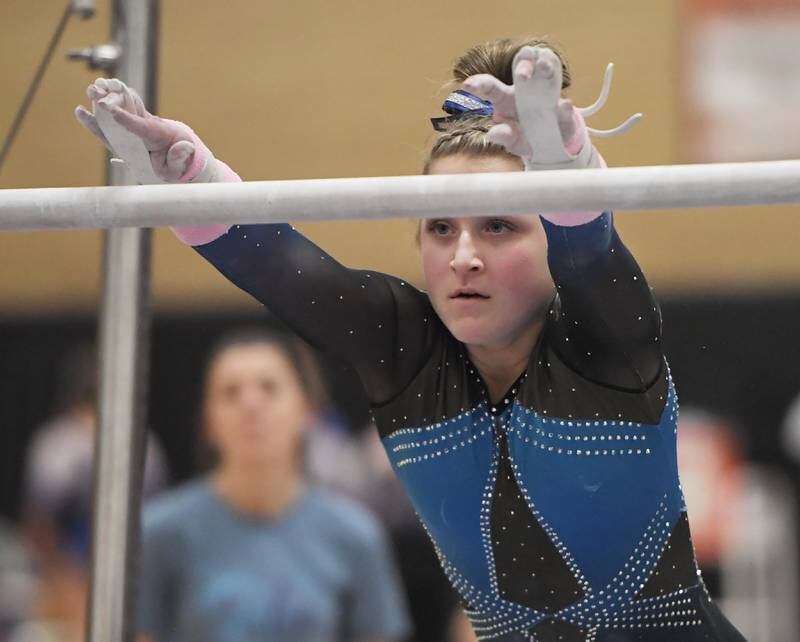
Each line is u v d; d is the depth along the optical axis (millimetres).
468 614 8266
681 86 17953
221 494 14570
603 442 7297
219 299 17578
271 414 14742
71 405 18031
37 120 18469
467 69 8125
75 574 17078
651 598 7582
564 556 7477
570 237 6793
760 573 16109
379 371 7855
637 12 17984
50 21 17969
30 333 18438
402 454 7809
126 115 6191
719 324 17188
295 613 14102
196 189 6273
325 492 14977
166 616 14352
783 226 17922
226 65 18688
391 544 15859
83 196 6332
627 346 7215
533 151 6195
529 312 7473
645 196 5984
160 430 17156
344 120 18500
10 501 17547
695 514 16328
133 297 9570
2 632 17031
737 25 17906
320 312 7617
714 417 16688
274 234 7484
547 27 18203
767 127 17859
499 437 7551
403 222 17688
